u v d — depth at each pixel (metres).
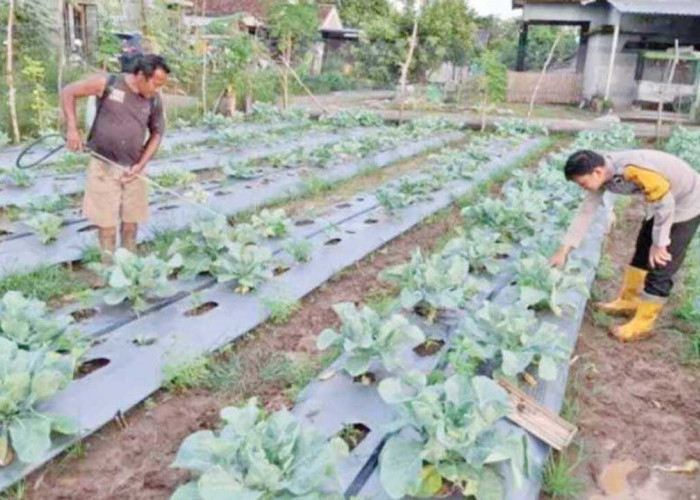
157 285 3.73
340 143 9.21
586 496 2.59
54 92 11.25
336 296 4.34
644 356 3.69
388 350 2.95
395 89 23.23
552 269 3.83
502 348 2.98
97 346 3.30
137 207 4.38
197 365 3.15
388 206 5.99
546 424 2.72
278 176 7.47
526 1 19.05
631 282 4.04
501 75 14.53
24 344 2.97
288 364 3.32
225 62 12.80
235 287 4.07
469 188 7.37
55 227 4.75
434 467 2.23
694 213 3.55
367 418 2.80
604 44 18.17
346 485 2.37
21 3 11.95
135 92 4.04
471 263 4.42
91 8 16.27
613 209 6.67
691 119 15.94
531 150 10.81
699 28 17.50
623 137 11.60
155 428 2.81
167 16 14.52
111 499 2.41
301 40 21.23
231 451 2.09
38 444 2.38
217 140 9.31
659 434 2.99
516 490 2.32
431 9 22.34
